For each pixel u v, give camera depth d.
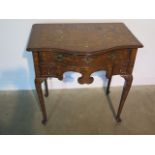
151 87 1.82
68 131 1.39
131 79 1.20
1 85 1.71
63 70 1.11
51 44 1.03
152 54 1.62
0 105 1.60
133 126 1.44
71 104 1.62
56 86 1.77
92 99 1.68
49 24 1.32
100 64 1.10
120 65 1.13
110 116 1.52
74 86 1.79
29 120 1.47
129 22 1.42
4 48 1.48
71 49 0.99
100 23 1.35
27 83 1.72
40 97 1.27
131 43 1.05
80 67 1.09
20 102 1.63
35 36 1.13
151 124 1.46
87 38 1.11
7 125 1.43
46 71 1.12
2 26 1.36
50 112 1.54
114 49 1.03
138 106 1.62
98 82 1.78
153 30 1.47
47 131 1.39
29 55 1.54
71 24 1.32
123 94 1.30
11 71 1.63
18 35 1.42
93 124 1.45
